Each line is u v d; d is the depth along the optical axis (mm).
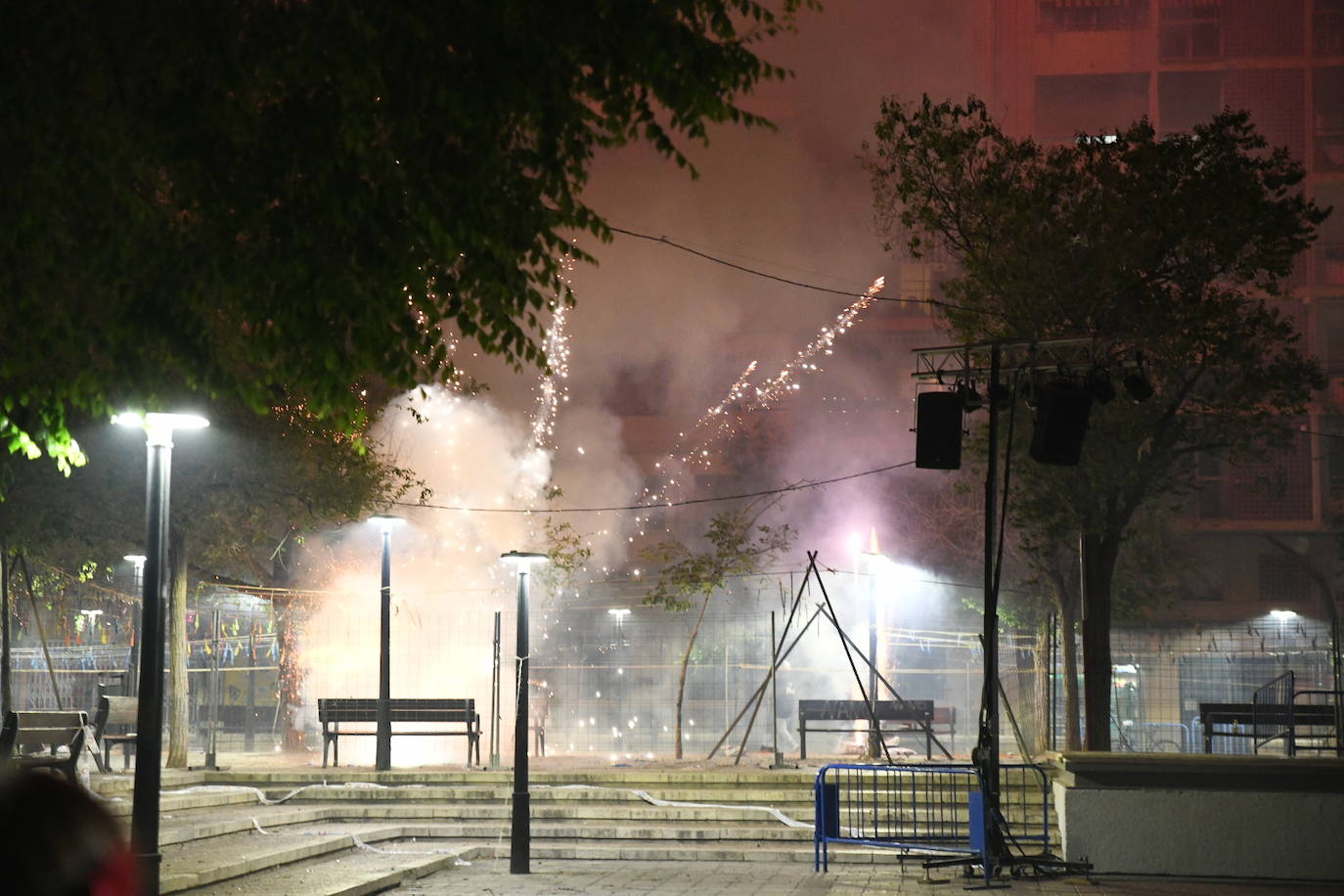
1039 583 26688
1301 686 31406
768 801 19078
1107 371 14930
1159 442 19500
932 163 20469
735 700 30078
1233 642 32438
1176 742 27875
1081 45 54781
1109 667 19438
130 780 18875
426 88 8016
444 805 19000
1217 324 19406
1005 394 15438
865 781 19641
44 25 7539
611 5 7926
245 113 8016
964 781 19000
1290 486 49219
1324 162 52469
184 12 7828
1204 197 18750
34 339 8703
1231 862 14125
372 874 14281
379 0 7777
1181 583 40188
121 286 8789
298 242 8273
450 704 21531
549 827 17984
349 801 19578
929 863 14203
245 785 20203
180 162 8188
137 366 9203
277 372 9078
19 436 9148
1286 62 52906
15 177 7883
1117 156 19797
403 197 8367
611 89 8141
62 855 1267
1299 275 50656
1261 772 14234
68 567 23938
